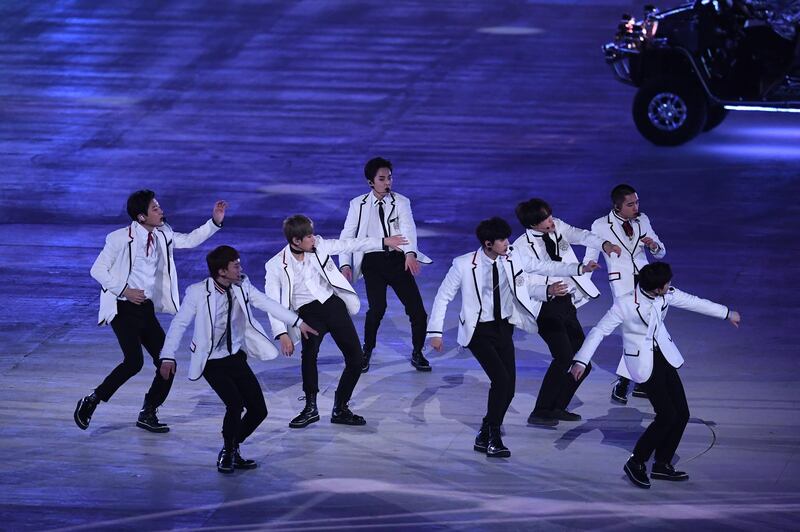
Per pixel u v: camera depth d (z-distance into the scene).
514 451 32.72
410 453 32.56
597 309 44.72
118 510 29.06
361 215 39.19
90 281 47.69
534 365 39.50
